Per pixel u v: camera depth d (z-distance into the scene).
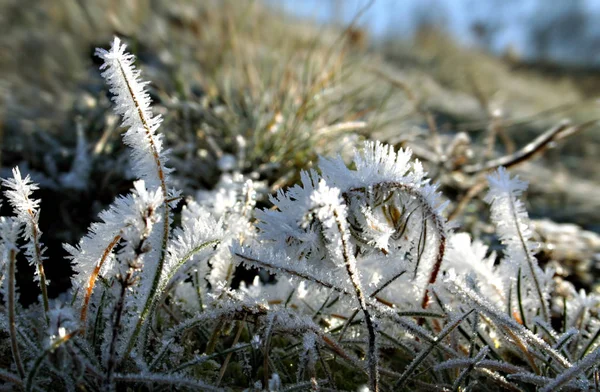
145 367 0.16
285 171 0.38
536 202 0.50
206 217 0.19
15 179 0.16
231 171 0.37
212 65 0.54
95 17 0.66
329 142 0.40
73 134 0.42
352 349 0.20
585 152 0.77
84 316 0.16
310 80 0.49
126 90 0.14
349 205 0.17
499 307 0.21
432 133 0.47
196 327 0.19
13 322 0.15
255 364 0.18
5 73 0.52
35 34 0.61
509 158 0.42
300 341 0.19
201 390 0.16
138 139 0.15
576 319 0.21
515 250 0.20
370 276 0.19
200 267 0.20
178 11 0.79
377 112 0.47
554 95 1.41
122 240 0.22
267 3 0.68
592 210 0.49
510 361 0.20
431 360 0.19
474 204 0.40
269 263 0.16
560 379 0.15
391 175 0.17
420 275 0.19
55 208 0.34
